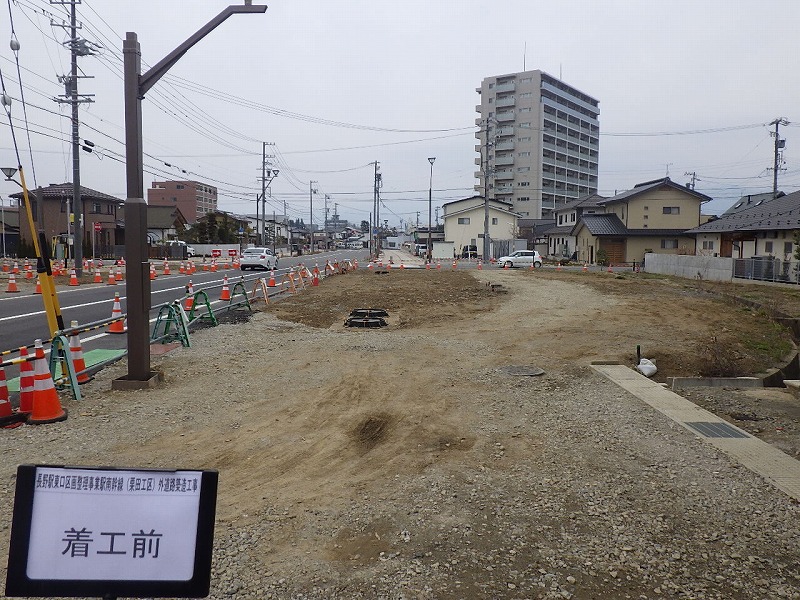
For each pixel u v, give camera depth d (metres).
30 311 15.90
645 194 47.69
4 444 5.81
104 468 2.33
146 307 8.02
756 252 29.88
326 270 31.61
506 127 87.25
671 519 4.42
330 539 4.07
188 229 71.81
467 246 66.75
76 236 25.25
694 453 5.83
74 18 23.58
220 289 22.78
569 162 93.31
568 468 5.43
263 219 61.91
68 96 24.50
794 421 7.42
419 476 5.22
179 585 2.33
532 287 23.75
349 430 6.57
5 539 4.00
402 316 16.28
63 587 2.29
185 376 8.76
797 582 3.62
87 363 9.21
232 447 5.95
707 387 9.62
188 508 2.36
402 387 8.38
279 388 8.22
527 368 9.72
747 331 14.46
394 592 3.43
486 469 5.39
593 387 8.52
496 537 4.11
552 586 3.53
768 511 4.56
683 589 3.53
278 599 3.36
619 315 16.55
